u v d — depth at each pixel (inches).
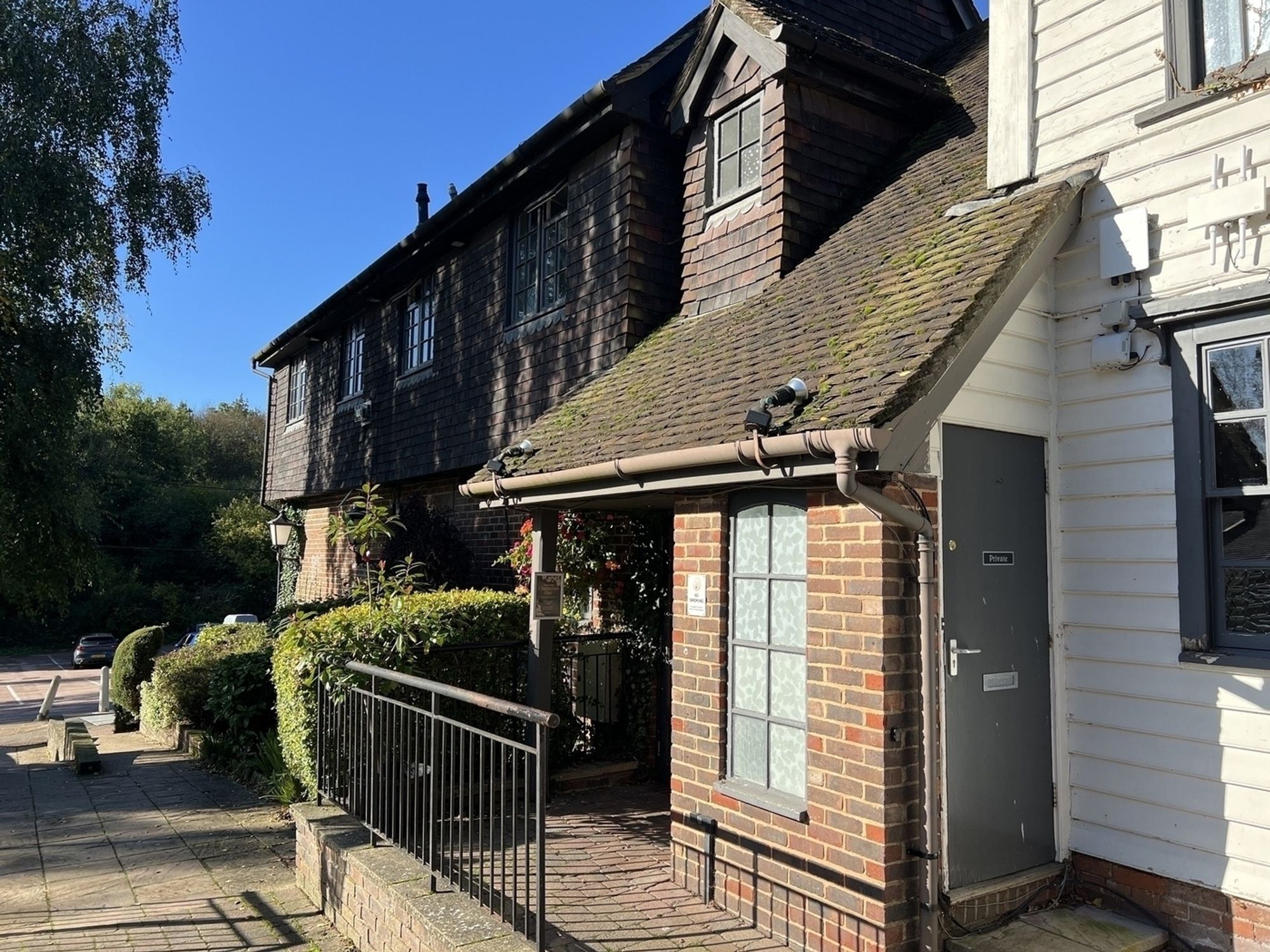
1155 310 168.6
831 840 158.2
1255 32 164.9
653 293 329.1
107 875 241.8
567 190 367.9
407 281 506.3
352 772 224.1
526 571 336.8
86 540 642.8
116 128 604.7
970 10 410.6
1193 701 160.4
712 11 298.0
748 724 184.2
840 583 159.8
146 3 625.9
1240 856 152.5
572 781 276.2
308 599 698.2
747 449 161.2
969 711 163.8
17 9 562.6
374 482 524.4
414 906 166.6
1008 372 177.6
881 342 171.2
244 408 2391.7
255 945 192.7
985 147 249.0
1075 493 181.3
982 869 163.2
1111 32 186.9
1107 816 171.8
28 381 573.3
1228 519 160.1
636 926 172.1
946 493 165.9
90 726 696.4
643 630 292.7
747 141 292.5
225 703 390.6
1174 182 170.7
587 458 219.3
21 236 560.7
